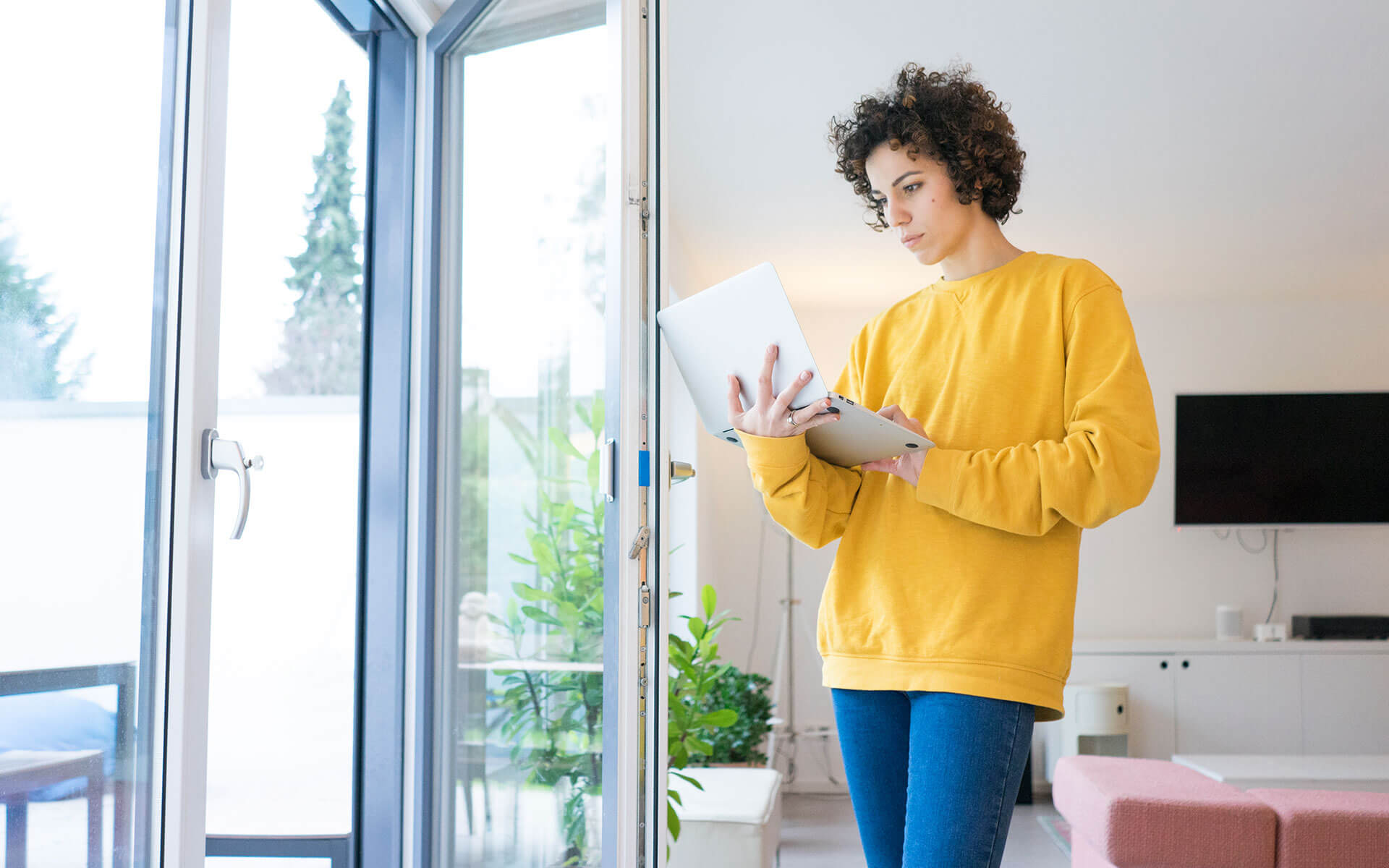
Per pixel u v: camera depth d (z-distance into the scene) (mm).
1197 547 5707
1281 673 5223
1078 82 3117
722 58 2934
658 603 1534
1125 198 4121
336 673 2969
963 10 2697
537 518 1773
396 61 2162
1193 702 5230
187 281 1344
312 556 2965
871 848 1331
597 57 1649
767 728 4309
